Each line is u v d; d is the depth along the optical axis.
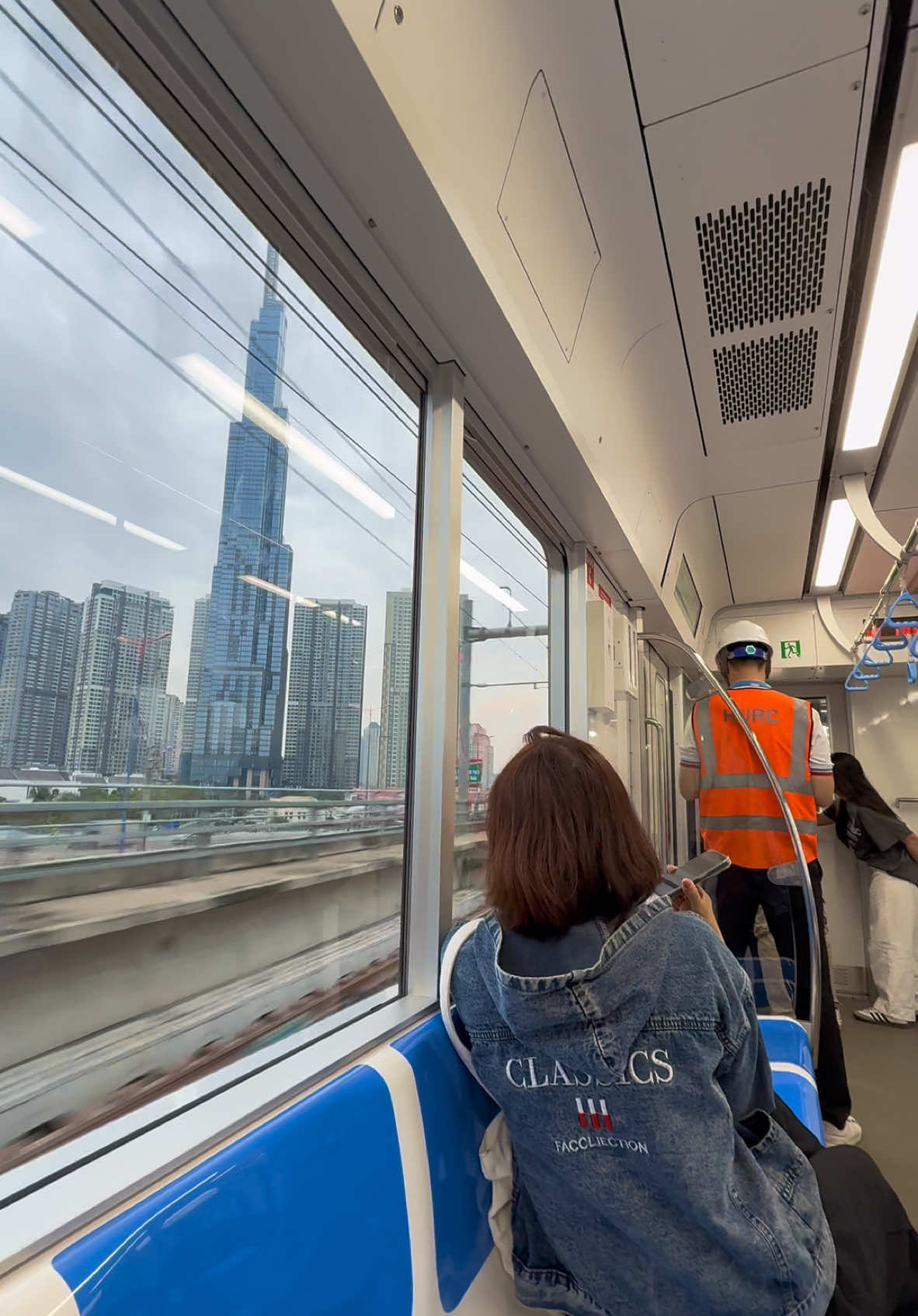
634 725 3.38
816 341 2.26
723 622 5.26
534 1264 0.98
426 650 1.46
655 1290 0.85
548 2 1.17
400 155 1.02
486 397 1.68
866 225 1.88
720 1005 0.88
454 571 1.49
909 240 1.90
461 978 1.00
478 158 1.19
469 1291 0.92
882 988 4.26
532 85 1.25
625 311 1.96
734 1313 0.80
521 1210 1.02
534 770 0.97
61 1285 0.51
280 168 1.04
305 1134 0.76
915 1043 3.85
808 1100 1.53
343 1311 0.71
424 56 1.00
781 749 2.54
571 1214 0.90
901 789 4.96
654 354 2.23
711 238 1.84
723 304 2.09
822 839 5.05
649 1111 0.81
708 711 2.71
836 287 2.02
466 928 1.08
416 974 1.35
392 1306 0.78
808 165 1.64
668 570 3.44
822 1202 1.01
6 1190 0.62
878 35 1.35
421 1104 0.94
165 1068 0.84
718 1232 0.78
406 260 1.24
